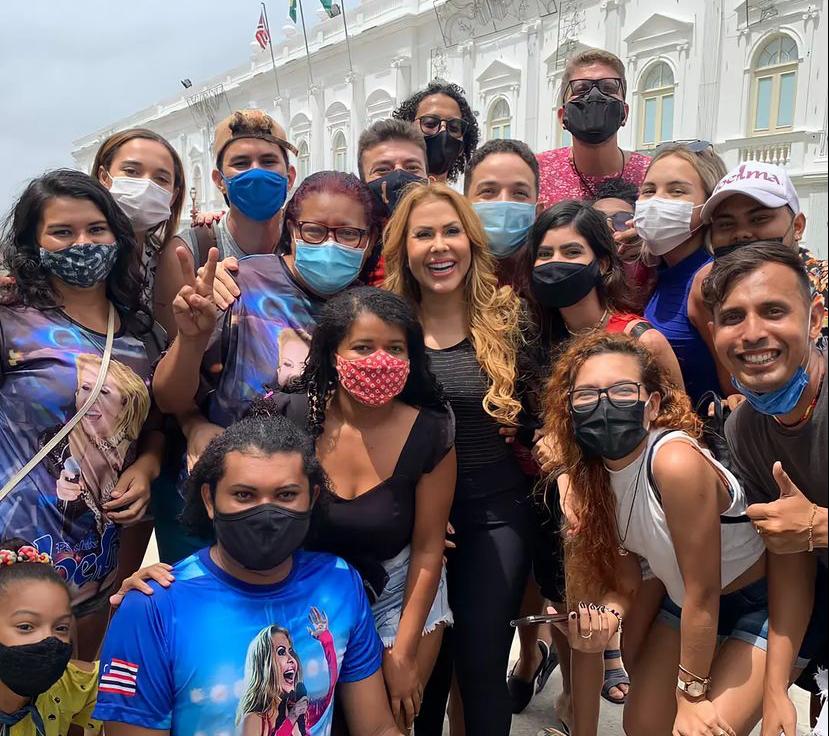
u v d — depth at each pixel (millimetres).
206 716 1984
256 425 2141
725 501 2387
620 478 2457
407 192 2965
